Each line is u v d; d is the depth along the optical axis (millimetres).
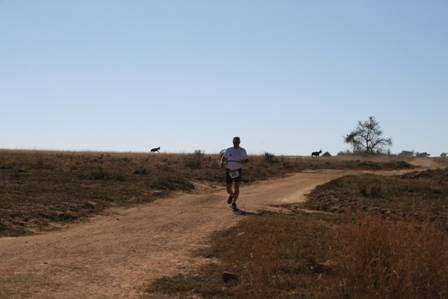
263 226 15398
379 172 55969
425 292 9172
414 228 10453
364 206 23391
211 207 21297
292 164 57656
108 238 14867
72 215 18703
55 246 13641
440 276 9344
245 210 20297
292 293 9562
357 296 9164
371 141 117500
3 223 16609
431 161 90562
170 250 13281
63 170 32281
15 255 12484
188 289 9867
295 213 20203
